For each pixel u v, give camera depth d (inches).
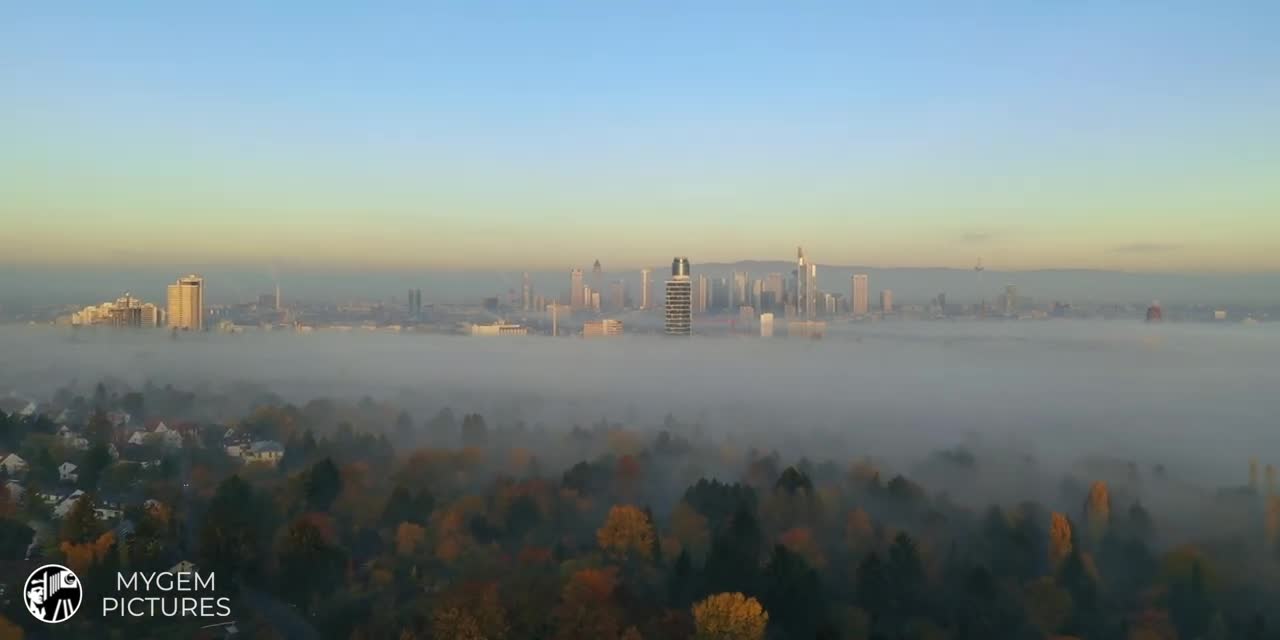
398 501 4202.8
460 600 2967.5
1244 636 3102.9
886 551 3722.9
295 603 3235.7
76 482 4820.4
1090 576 3501.5
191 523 4067.4
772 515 4217.5
